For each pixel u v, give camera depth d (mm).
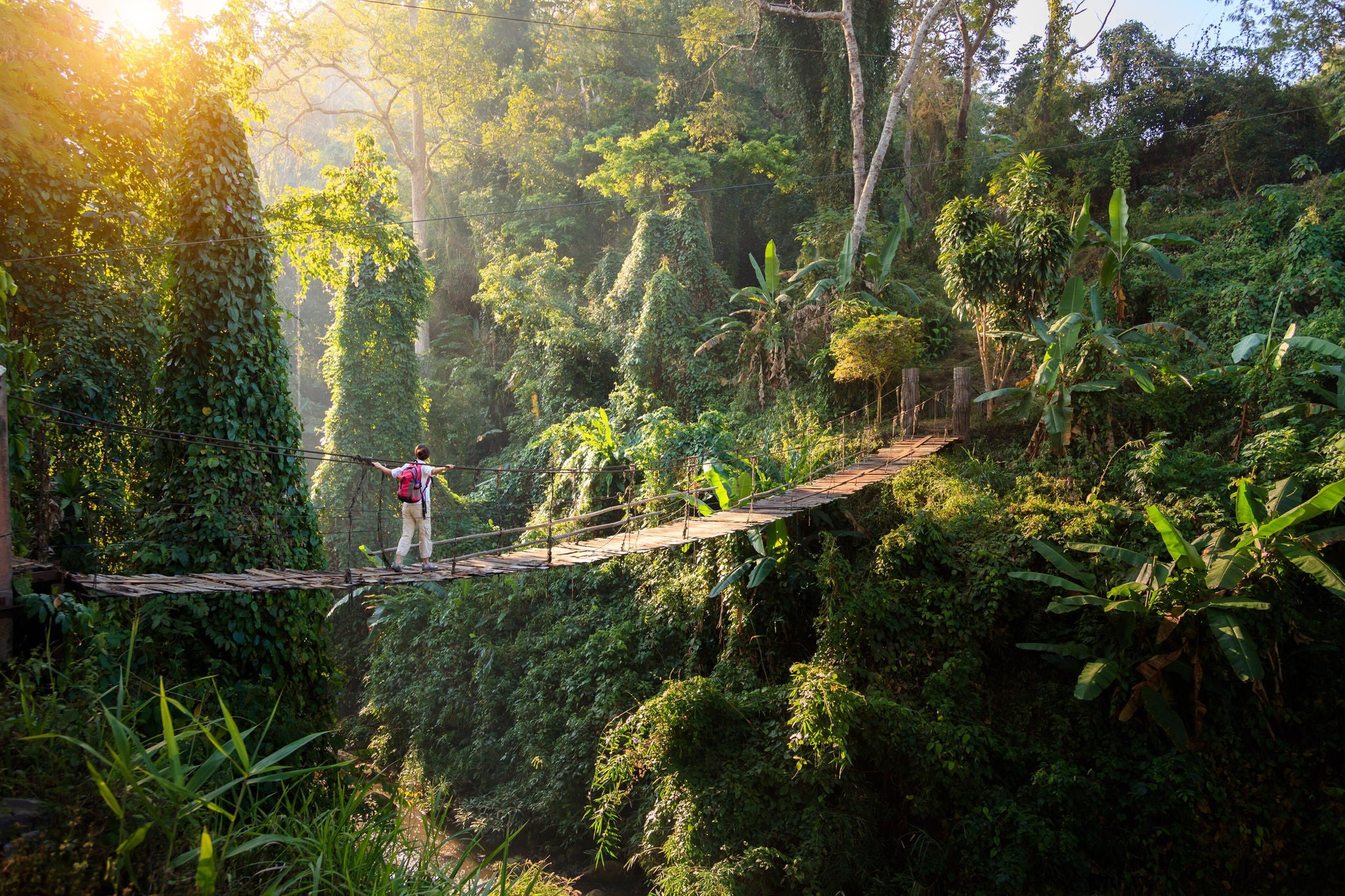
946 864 9430
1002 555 11047
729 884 9203
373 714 16984
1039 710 10312
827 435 15172
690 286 21188
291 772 4527
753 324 18828
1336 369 11203
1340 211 14773
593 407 21828
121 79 10812
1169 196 21078
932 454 13617
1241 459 11383
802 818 9750
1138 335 13234
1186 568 9383
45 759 4305
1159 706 9273
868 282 18156
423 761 15508
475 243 29906
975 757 9594
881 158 18094
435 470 8883
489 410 26500
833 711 9484
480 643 15750
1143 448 12203
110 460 10844
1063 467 12570
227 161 9703
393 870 4547
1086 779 9445
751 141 23922
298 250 16250
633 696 12898
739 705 10820
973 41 25766
